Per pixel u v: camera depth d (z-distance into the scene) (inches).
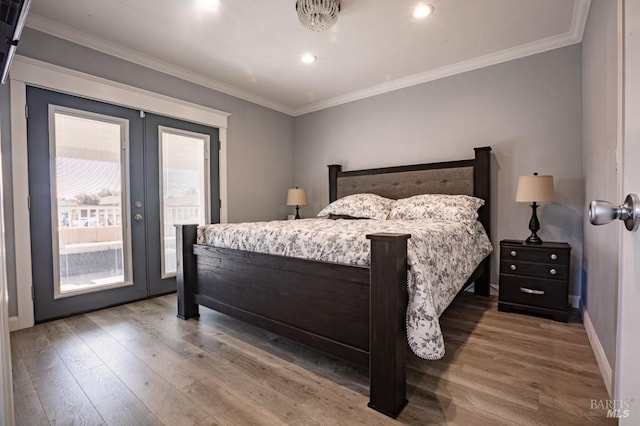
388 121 146.2
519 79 113.7
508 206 116.9
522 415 51.6
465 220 101.0
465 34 102.3
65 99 99.2
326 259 64.0
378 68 127.6
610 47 62.9
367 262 58.5
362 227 79.1
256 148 161.8
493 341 79.2
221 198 145.6
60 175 98.8
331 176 162.4
